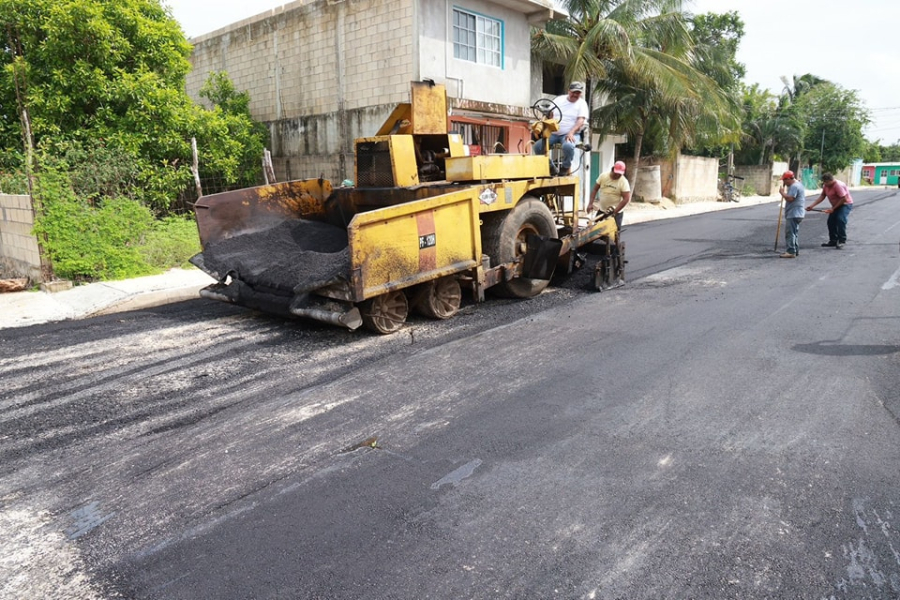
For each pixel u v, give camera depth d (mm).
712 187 31141
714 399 4402
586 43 18344
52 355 5520
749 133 36812
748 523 2936
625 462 3520
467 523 2955
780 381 4738
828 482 3289
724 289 8148
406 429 3955
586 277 8195
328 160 15422
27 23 10758
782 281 8656
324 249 6898
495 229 7105
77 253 8328
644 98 21516
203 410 4281
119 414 4230
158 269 9078
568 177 7965
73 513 3094
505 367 5086
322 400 4434
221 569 2660
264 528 2939
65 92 11094
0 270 9445
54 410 4309
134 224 9188
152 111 11539
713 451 3641
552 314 6824
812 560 2672
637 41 20281
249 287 6480
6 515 3082
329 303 5824
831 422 4016
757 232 15266
